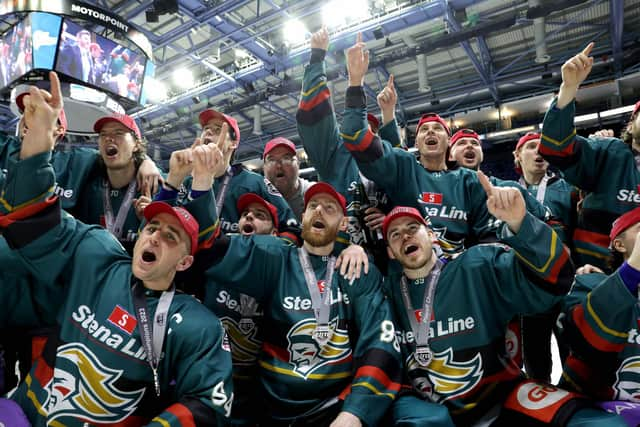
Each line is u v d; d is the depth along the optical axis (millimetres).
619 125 14336
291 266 3346
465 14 10938
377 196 4238
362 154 3734
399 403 2834
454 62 13281
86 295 2584
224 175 4469
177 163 2959
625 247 3062
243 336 3697
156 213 2754
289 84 13977
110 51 10133
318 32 4125
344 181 4309
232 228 4398
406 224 3191
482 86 13727
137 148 3963
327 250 3434
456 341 2975
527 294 2814
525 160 5422
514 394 2953
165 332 2584
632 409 2658
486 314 2996
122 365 2447
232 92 15836
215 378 2482
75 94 9352
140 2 11852
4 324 2754
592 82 12977
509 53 12797
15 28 9422
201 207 2938
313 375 2936
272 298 3254
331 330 3074
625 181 3816
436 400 2916
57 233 2572
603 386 2953
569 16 11016
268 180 4867
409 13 10625
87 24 10328
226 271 3154
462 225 3893
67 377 2395
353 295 3191
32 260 2527
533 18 10164
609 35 11711
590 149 3877
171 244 2682
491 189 2654
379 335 2941
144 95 11148
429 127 4172
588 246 4031
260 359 3217
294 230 4363
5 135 3529
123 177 3893
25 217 2455
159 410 2580
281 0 11711
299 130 4215
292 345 3064
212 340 2609
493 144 15719
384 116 4496
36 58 8945
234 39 12641
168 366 2570
